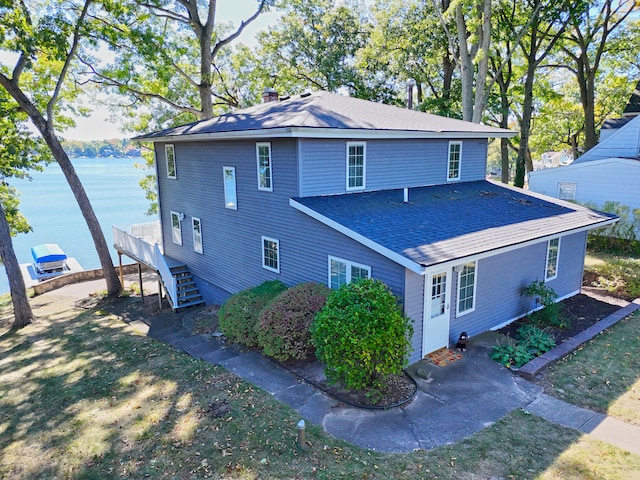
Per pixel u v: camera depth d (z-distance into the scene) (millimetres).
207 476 6098
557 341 10422
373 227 9805
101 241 18875
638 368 8969
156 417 7723
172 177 17812
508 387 8320
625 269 14930
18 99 16578
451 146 15320
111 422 7688
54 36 15047
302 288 10367
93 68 19188
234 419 7453
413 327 9000
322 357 7977
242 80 28422
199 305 16766
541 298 12188
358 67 28406
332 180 12062
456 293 10023
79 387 9297
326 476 5988
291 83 30516
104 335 13148
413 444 6691
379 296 7996
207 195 15648
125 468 6434
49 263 26922
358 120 12445
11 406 8711
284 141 11578
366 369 7605
